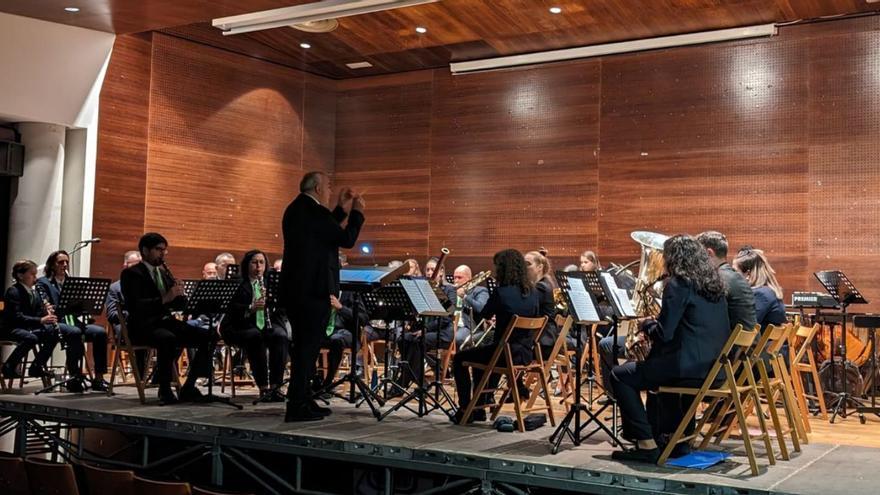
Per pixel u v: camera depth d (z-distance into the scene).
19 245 9.95
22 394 7.11
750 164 10.29
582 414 6.57
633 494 4.36
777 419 4.95
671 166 10.73
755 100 10.28
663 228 10.75
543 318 5.74
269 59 12.11
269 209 12.16
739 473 4.49
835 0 9.36
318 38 11.15
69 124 10.02
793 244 10.02
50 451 6.79
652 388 4.70
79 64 9.75
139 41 10.72
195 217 11.32
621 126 11.05
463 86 12.10
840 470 4.62
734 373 5.07
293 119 12.46
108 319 7.68
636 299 5.85
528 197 11.59
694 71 10.64
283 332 7.04
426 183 12.30
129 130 10.62
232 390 7.25
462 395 6.04
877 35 9.66
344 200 6.05
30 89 9.48
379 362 10.51
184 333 6.62
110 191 10.44
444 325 7.83
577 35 10.78
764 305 5.91
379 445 5.04
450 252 12.06
